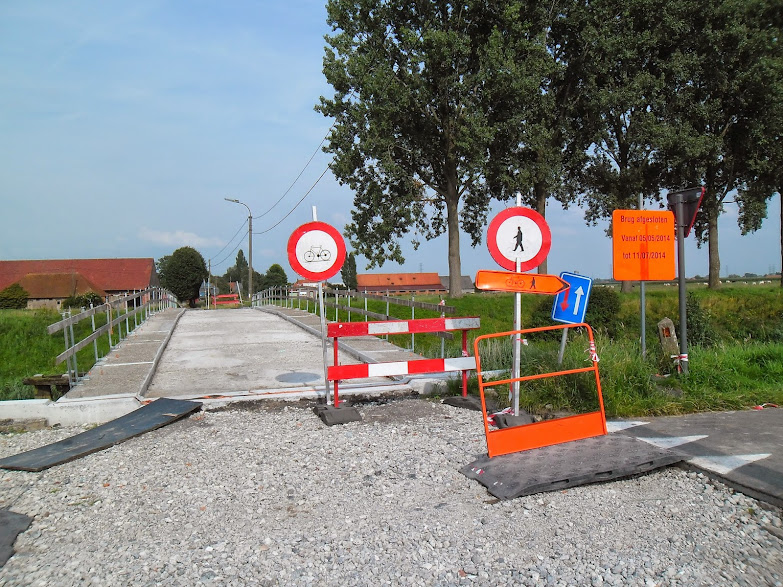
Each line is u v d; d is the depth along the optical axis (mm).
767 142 28766
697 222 31047
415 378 9188
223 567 3961
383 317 15094
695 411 7434
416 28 28750
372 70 27734
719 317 22844
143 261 69250
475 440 6469
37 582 3826
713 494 4934
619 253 9500
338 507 4898
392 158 27938
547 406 7555
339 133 28109
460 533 4352
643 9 28234
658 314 23062
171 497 5180
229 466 5875
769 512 4586
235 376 10586
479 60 27391
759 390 8219
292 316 22938
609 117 29453
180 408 7863
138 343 14383
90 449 6387
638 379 7844
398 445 6355
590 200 32125
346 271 79000
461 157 28844
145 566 3994
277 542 4289
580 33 28516
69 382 8969
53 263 67438
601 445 5914
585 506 4762
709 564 3896
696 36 28453
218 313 27422
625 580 3723
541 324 17125
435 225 33875
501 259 7051
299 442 6543
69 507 5031
